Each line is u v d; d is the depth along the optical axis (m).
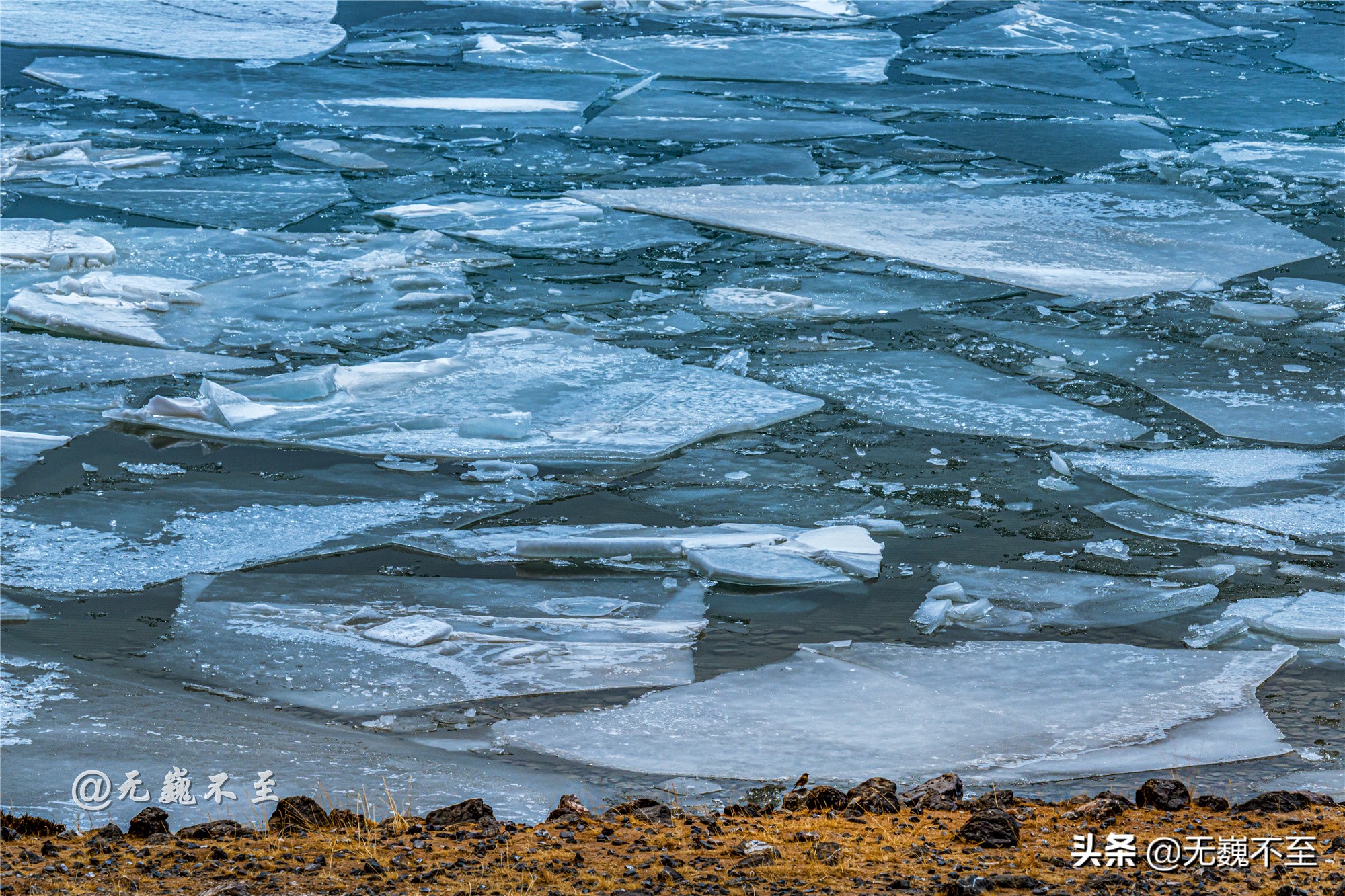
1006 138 84.69
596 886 15.01
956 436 43.03
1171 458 41.22
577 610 31.30
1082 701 26.91
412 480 39.03
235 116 86.12
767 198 71.06
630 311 54.75
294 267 58.91
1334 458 41.41
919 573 33.69
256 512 36.47
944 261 61.28
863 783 20.38
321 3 120.62
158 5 116.25
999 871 15.71
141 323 51.66
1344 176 76.81
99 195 68.94
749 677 27.84
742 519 36.81
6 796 21.33
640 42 110.62
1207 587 32.62
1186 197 72.25
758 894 14.79
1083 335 52.50
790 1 127.62
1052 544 35.50
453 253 61.28
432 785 22.17
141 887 14.98
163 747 23.59
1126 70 103.81
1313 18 123.94
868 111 91.62
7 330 51.25
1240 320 54.38
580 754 24.44
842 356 49.91
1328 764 24.39
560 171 76.19
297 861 16.22
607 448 41.09
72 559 33.25
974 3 129.25
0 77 93.94
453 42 109.06
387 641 29.42
